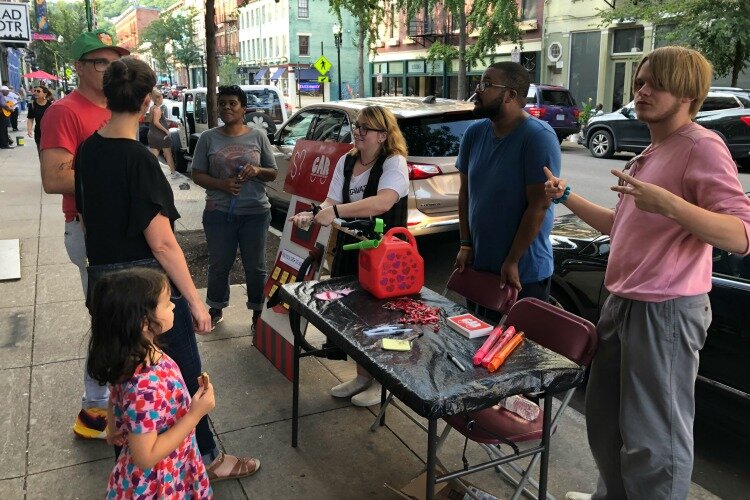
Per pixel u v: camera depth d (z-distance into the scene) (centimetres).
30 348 416
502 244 316
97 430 314
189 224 781
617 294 224
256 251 446
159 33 6488
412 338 245
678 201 192
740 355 324
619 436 241
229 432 327
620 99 2214
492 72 300
